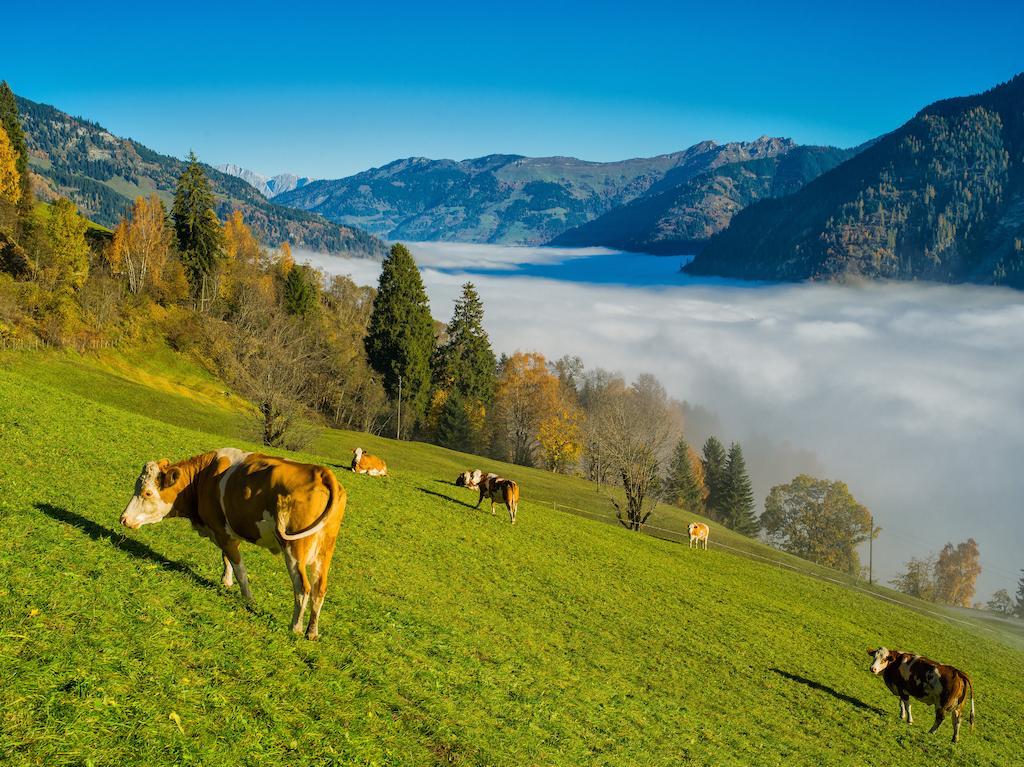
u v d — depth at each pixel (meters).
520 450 127.62
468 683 13.48
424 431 126.31
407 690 11.95
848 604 46.78
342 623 14.03
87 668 9.00
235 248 159.00
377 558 21.83
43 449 21.20
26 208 127.31
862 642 35.03
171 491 12.98
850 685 25.81
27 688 8.20
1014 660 44.53
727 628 28.81
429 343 125.00
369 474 40.72
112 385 82.75
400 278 120.06
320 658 11.72
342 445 80.88
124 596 11.54
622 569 34.50
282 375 62.75
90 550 13.34
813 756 17.42
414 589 19.61
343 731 9.76
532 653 17.61
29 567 11.60
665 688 19.03
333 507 11.95
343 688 11.05
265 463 12.49
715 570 44.59
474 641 16.47
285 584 15.35
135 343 104.81
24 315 89.81
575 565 31.88
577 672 17.47
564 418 118.31
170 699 9.04
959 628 55.41
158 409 78.38
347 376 119.19
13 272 104.12
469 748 10.79
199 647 10.66
